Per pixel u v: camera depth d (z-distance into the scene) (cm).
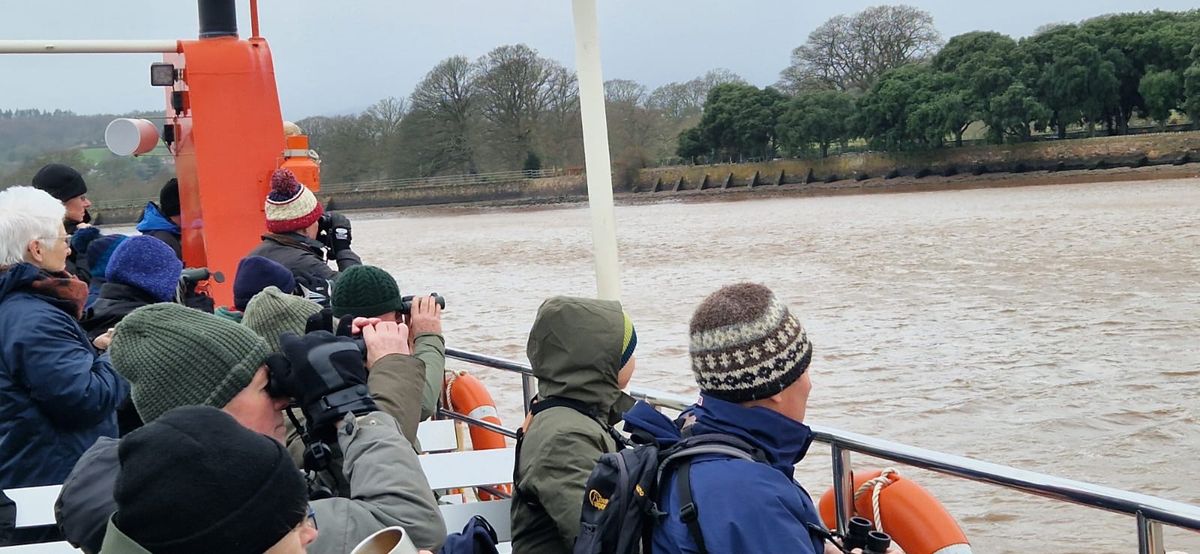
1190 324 1817
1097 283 2436
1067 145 7788
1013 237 3778
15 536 321
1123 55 7981
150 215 752
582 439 302
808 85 10781
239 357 262
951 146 8431
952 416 1257
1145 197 5456
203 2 758
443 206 9450
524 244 4944
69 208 645
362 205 9569
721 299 261
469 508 347
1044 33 8425
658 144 10250
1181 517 250
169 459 176
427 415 368
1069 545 743
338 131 9694
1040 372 1477
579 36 420
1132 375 1426
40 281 381
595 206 427
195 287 526
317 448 268
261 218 764
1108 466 1030
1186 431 1130
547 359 315
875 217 5434
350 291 360
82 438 384
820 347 1780
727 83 9838
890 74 8856
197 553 174
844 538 278
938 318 2064
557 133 9688
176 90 773
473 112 9706
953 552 332
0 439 370
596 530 255
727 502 240
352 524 249
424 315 368
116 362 263
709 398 263
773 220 5809
